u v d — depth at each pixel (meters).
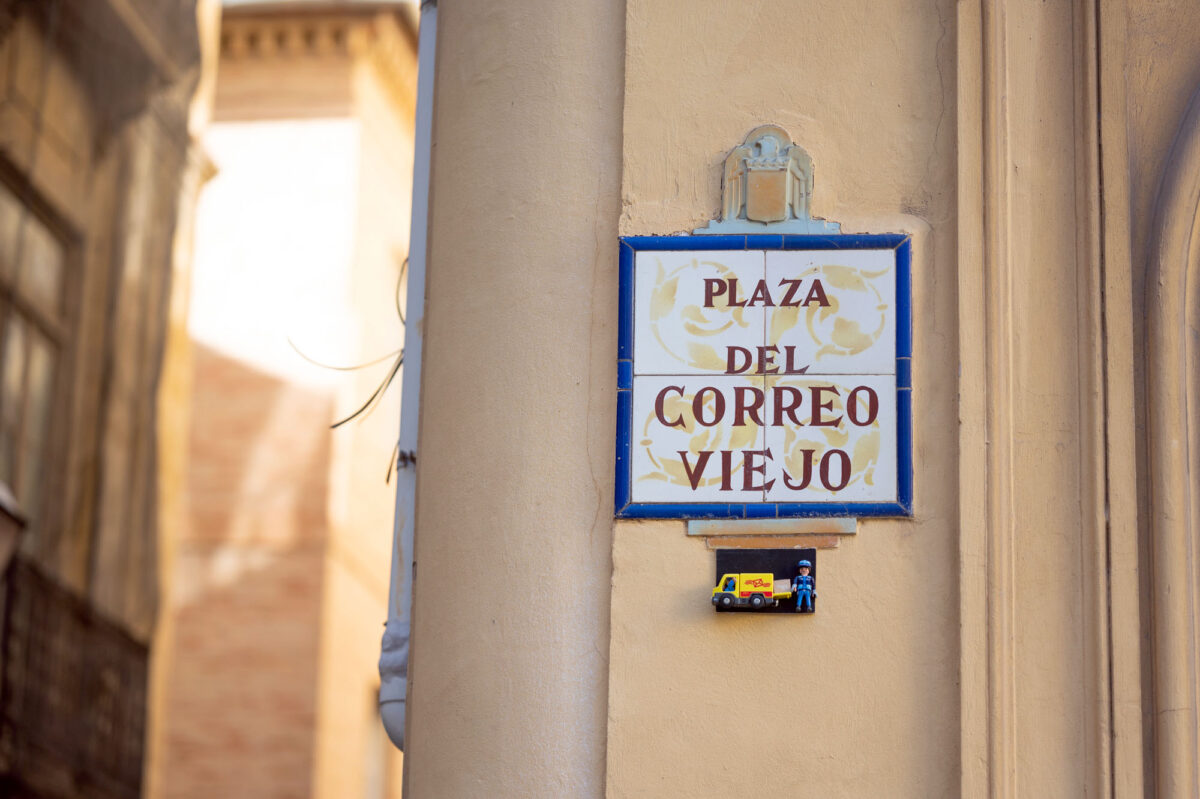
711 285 3.88
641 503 3.77
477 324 3.95
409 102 22.41
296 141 21.31
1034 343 3.84
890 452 3.76
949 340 3.84
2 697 14.38
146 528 16.83
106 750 15.84
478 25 4.17
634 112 4.03
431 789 3.72
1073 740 3.60
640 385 3.83
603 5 4.14
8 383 15.18
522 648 3.74
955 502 3.74
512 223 3.99
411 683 3.87
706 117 4.02
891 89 4.02
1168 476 3.79
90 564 15.91
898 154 3.97
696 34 4.08
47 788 14.86
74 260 16.16
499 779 3.67
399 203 22.08
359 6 21.39
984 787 3.55
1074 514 3.73
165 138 17.38
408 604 4.31
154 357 17.16
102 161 16.52
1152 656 3.71
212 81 18.25
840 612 3.69
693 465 3.78
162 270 17.36
